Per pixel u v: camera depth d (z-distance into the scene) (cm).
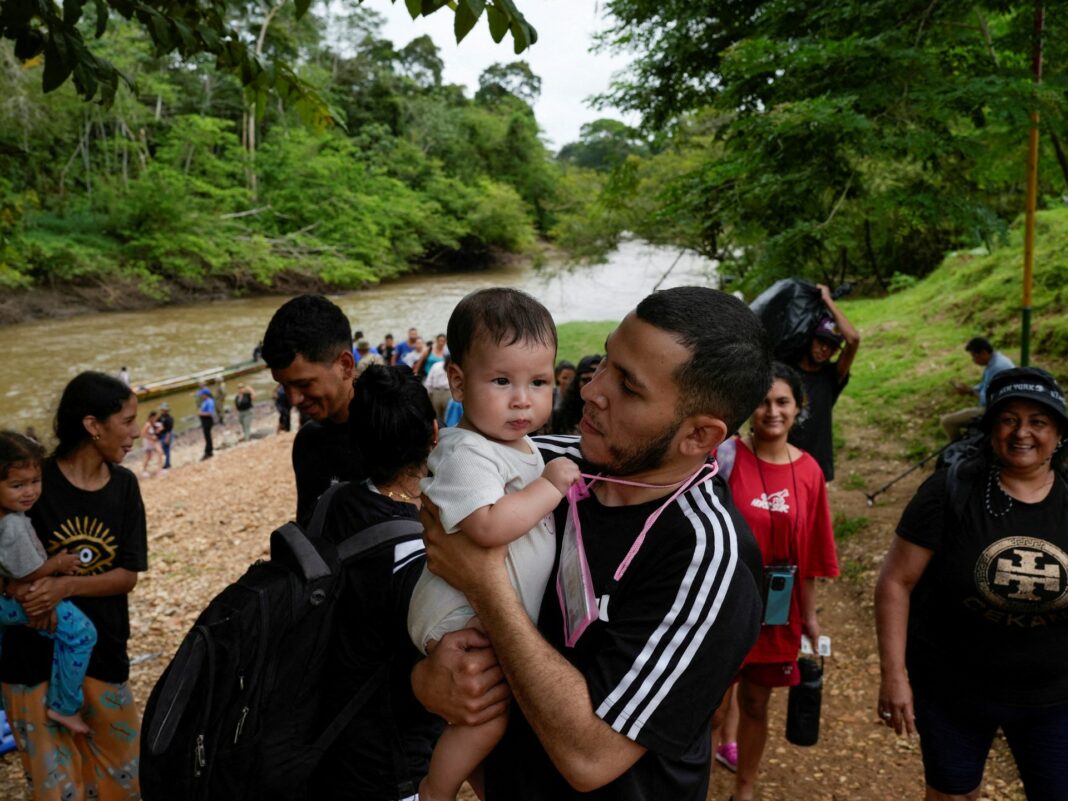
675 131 1019
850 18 508
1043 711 234
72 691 285
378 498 187
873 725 401
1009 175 623
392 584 174
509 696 136
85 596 289
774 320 412
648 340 122
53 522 284
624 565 125
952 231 1722
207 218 4528
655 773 121
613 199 1023
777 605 290
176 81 5394
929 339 1133
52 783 292
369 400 188
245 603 166
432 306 4278
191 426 2094
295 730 171
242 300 4375
